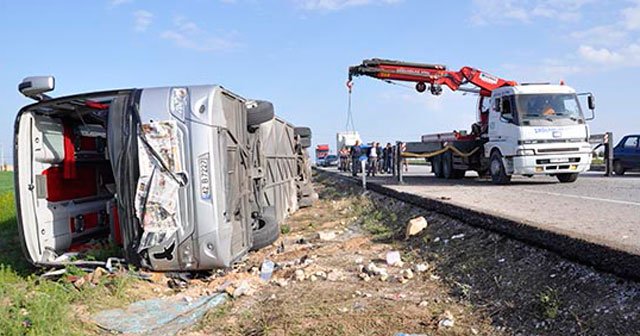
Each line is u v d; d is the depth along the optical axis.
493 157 16.05
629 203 9.48
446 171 19.97
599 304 4.46
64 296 5.75
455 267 6.62
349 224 11.90
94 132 8.73
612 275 4.70
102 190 8.98
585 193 11.82
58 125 7.78
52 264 6.85
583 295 4.69
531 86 15.33
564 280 5.08
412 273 6.69
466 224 8.09
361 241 9.22
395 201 12.93
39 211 7.21
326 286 6.34
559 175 15.94
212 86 6.54
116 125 6.45
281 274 7.05
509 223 6.64
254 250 8.96
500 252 6.45
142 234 6.35
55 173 7.66
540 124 14.63
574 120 14.83
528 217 7.42
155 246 6.31
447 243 7.73
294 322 5.05
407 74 18.45
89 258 7.01
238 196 7.39
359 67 18.38
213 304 5.84
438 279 6.39
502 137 15.41
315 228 11.73
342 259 7.84
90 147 8.64
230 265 6.73
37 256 7.10
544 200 10.15
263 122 8.76
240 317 5.36
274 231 9.29
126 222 6.46
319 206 16.45
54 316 5.05
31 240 7.04
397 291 6.01
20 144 7.03
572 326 4.35
